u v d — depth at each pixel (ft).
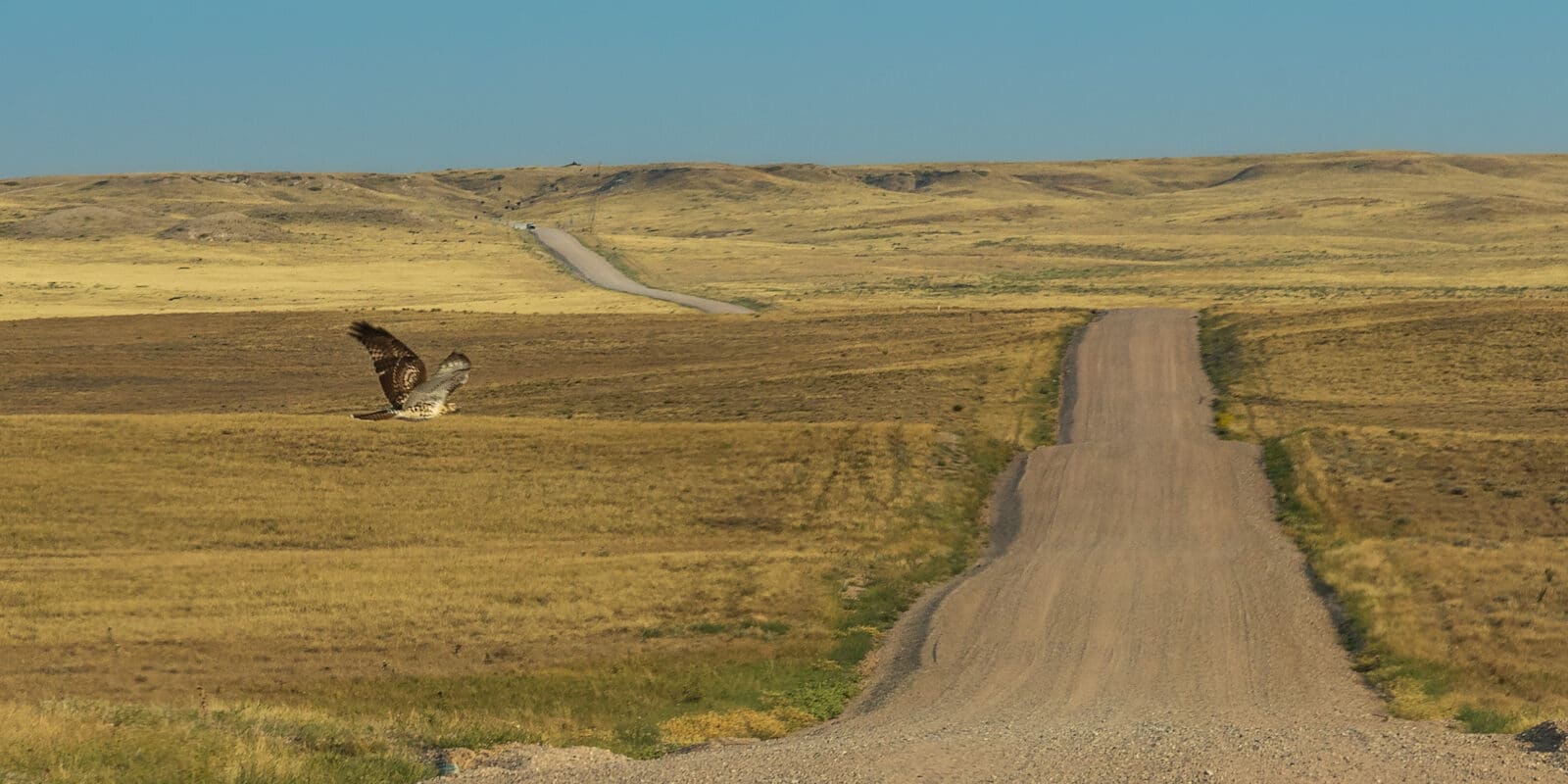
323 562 212.43
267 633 168.35
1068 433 328.29
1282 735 98.37
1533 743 90.84
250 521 245.24
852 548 227.40
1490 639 161.38
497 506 257.75
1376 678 147.64
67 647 162.40
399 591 190.29
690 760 94.68
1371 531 231.91
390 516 249.75
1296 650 162.20
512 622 173.68
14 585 193.77
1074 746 93.40
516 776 88.94
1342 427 304.09
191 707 110.63
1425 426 314.35
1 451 283.59
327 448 293.84
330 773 86.69
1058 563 216.74
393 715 127.13
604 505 258.57
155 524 241.76
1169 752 89.10
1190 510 254.68
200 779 80.28
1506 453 272.72
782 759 92.02
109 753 82.17
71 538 233.14
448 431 309.01
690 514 252.83
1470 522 232.32
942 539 237.86
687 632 169.99
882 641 172.86
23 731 84.79
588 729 123.54
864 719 134.62
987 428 326.44
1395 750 89.10
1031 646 166.50
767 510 254.27
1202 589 195.42
